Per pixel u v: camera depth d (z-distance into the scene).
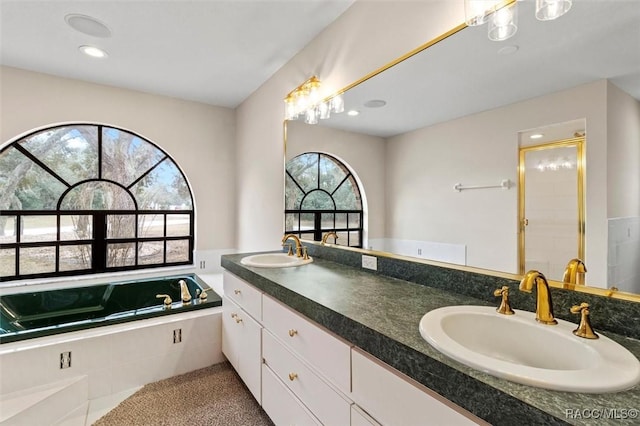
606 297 0.94
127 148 3.24
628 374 0.68
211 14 1.90
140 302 3.04
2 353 1.76
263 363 1.71
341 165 2.02
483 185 1.29
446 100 1.41
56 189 2.94
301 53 2.33
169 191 3.47
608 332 0.93
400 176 1.65
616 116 0.92
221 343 2.49
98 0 1.76
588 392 0.62
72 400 1.89
